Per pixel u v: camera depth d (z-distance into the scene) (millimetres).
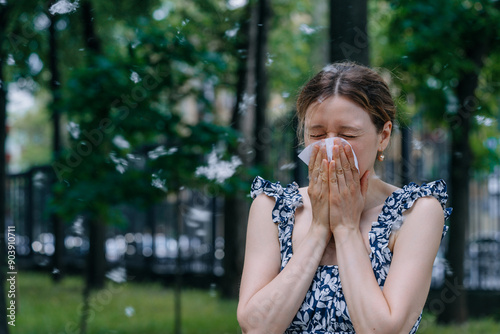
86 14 6785
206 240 10328
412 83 6859
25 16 5855
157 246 11023
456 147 7211
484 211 8664
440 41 6352
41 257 12602
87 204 5355
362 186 1755
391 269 1717
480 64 6867
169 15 7035
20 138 26672
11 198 12906
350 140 1738
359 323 1647
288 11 11102
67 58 8484
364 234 1771
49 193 12281
